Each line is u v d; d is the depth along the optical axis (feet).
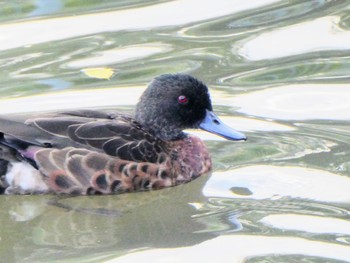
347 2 65.67
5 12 65.62
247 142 49.98
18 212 44.42
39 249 40.75
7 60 58.85
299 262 38.14
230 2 67.00
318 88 54.95
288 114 52.39
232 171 47.21
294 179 45.65
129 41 61.16
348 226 40.96
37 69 57.57
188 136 48.47
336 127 50.78
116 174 45.21
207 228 41.75
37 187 45.21
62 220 43.62
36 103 53.26
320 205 43.09
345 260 38.09
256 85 55.62
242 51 59.57
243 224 41.83
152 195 45.98
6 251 40.75
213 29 62.80
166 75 48.85
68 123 45.70
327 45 59.88
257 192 44.98
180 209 44.21
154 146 46.42
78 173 45.01
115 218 43.62
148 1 67.46
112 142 45.57
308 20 63.16
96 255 39.81
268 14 64.69
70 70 57.47
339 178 45.32
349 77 56.08
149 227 42.47
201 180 46.85
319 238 40.06
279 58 58.65
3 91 54.80
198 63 58.13
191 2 67.00
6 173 45.37
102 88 55.26
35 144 45.09
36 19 64.49
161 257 39.24
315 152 48.16
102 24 63.72
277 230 40.98
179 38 61.52
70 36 62.08
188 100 48.06
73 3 67.00
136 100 53.62
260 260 38.52
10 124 45.11
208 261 38.73
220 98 54.19
